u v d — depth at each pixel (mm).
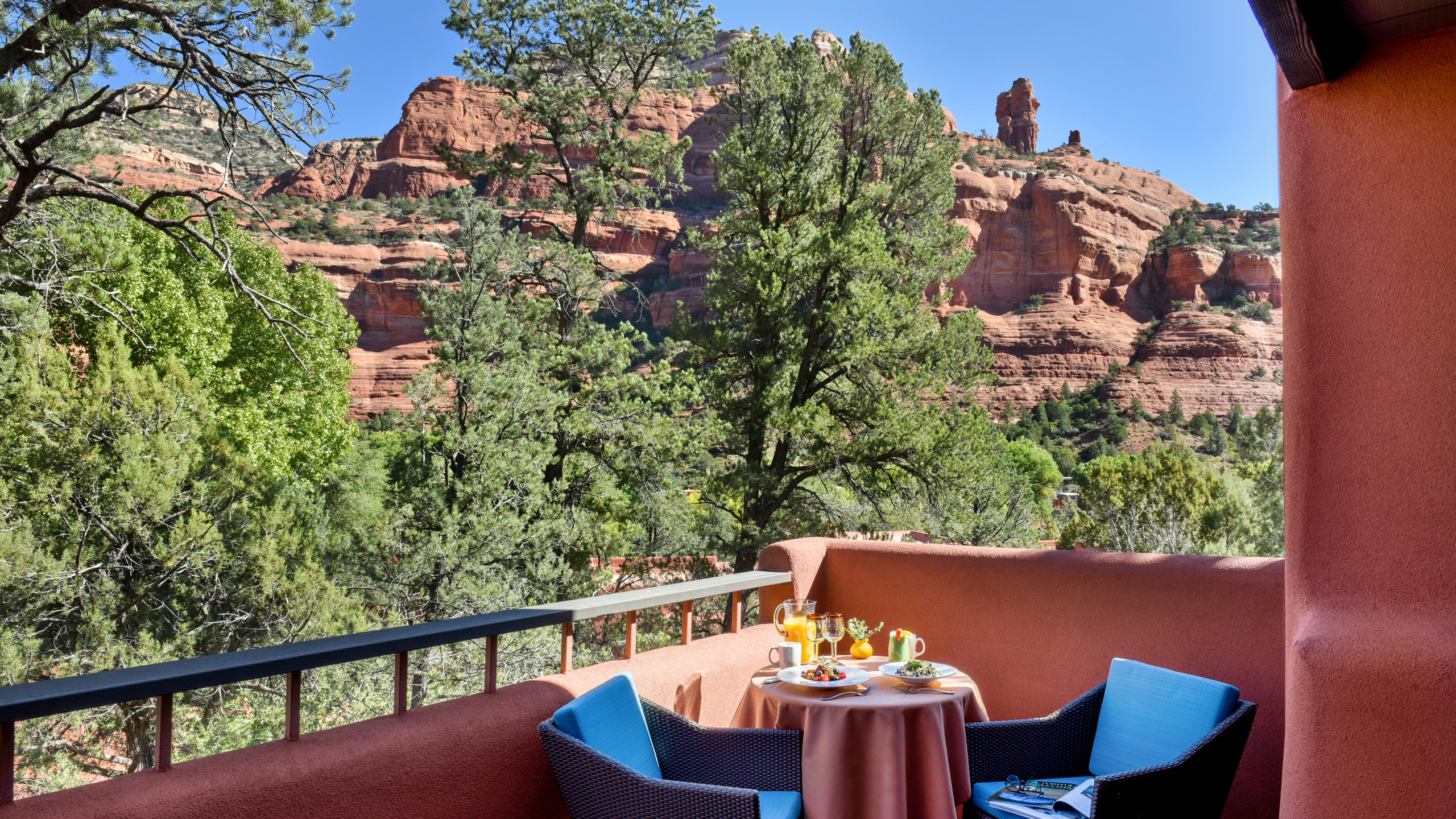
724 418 17609
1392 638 1661
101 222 11852
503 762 2502
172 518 15125
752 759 2635
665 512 16844
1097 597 3596
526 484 16047
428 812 2287
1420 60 1748
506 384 16312
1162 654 3385
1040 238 88062
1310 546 1824
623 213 20141
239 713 13445
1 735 1623
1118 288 87000
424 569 15312
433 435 16625
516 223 19078
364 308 65562
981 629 3926
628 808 2127
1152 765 2654
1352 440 1782
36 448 14094
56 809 1650
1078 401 77562
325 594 15875
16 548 13062
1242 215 92250
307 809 2016
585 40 18406
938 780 2658
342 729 2230
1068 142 114875
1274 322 80562
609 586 17344
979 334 16594
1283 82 1960
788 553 4219
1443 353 1684
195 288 22125
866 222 17078
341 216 69812
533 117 19047
